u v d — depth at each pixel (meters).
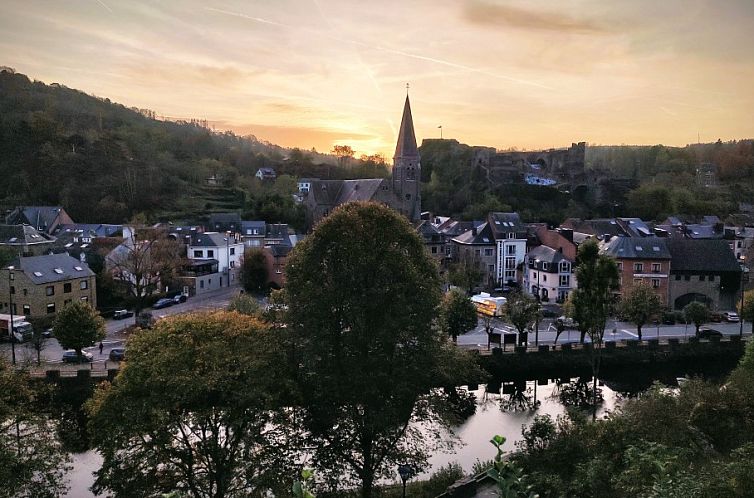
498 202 141.62
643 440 22.66
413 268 29.31
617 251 82.56
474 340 64.19
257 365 26.41
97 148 141.50
